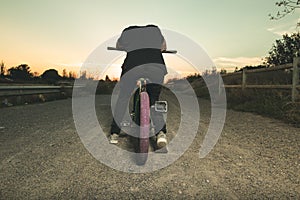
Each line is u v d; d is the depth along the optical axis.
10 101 9.43
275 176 2.67
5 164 2.93
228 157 3.31
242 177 2.65
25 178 2.54
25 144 3.80
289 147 3.78
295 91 6.93
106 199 2.16
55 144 3.83
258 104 8.27
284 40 12.58
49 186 2.37
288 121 5.99
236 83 13.19
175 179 2.59
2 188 2.32
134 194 2.25
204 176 2.67
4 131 4.72
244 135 4.63
